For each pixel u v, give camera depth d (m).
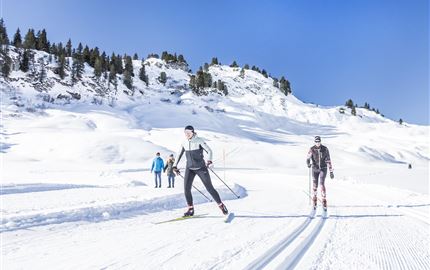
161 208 9.05
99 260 4.07
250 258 4.18
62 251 4.52
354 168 67.81
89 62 195.25
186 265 3.87
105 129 109.56
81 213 7.19
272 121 193.88
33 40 180.12
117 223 6.79
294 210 9.15
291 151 80.25
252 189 18.88
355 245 5.41
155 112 150.00
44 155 60.91
